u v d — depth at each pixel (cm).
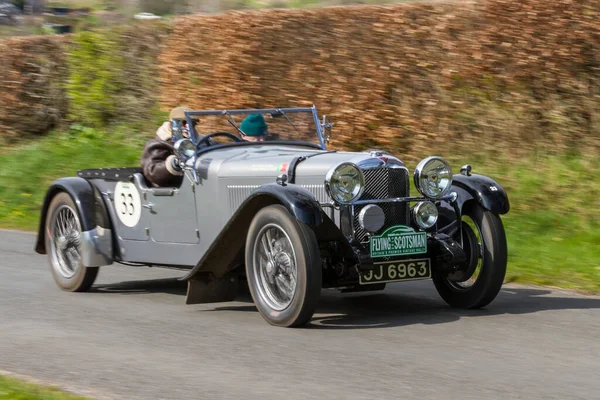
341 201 1512
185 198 1762
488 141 2820
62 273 1961
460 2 2822
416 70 2950
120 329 1523
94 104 4031
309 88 3153
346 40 3067
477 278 1630
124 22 4219
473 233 1645
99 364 1279
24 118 4241
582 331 1459
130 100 3978
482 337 1417
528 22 2681
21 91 4225
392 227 1558
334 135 3084
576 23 2617
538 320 1545
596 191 2516
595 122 2692
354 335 1442
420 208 1600
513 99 2773
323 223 1481
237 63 3297
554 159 2703
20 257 2380
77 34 4138
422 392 1113
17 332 1506
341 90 3070
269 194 1470
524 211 2489
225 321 1577
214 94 3384
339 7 3084
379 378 1178
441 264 1602
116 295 1886
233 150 1769
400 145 2981
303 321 1480
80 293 1916
